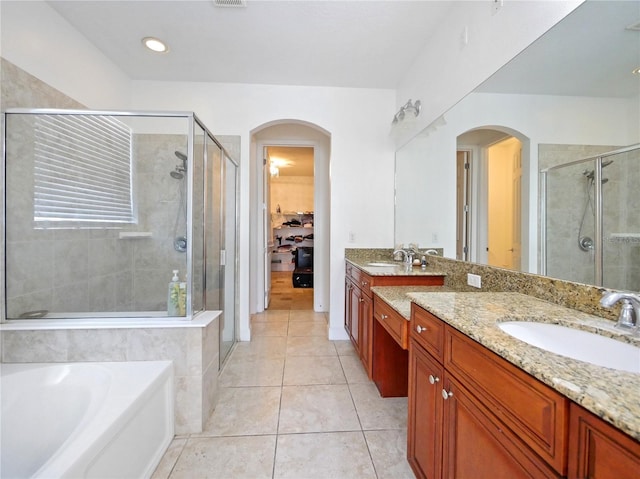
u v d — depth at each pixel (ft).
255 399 6.16
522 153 4.39
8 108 5.32
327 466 4.44
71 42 6.76
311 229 23.50
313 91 9.64
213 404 5.84
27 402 4.56
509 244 4.74
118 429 3.63
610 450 1.56
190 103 9.37
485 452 2.57
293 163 18.21
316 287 12.74
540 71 4.00
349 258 9.78
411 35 7.11
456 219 6.28
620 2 3.05
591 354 2.75
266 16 6.48
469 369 2.83
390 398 6.23
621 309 2.79
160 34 7.10
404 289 6.34
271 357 8.21
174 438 5.05
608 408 1.53
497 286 4.95
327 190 12.28
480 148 5.35
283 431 5.21
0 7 5.14
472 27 5.49
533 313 3.29
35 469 4.34
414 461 4.11
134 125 6.86
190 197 6.13
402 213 9.35
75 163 6.50
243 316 9.49
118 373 4.74
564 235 3.68
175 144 7.25
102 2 6.08
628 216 2.95
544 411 1.96
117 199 7.49
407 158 9.00
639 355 2.42
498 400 2.42
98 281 7.16
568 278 3.64
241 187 9.48
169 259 7.57
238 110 9.48
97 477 3.27
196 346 5.21
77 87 6.96
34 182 5.75
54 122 6.06
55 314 5.70
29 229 5.69
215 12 6.38
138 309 7.19
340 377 7.09
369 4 6.13
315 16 6.47
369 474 4.30
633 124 2.93
